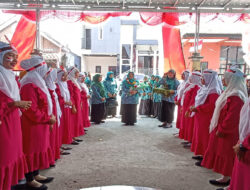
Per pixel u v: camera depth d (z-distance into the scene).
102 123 6.78
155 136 5.41
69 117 4.16
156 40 16.08
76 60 17.44
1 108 2.07
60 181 3.03
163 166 3.62
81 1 6.30
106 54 18.70
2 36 10.37
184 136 4.63
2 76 2.14
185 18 6.91
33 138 2.65
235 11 6.49
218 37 12.95
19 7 6.32
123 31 16.25
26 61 2.66
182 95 5.16
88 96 5.71
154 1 6.30
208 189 2.90
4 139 2.12
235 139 2.77
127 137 5.29
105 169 3.46
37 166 2.71
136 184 2.99
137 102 6.55
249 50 8.10
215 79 3.43
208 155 3.10
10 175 2.19
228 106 2.76
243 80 2.82
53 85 3.29
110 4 6.43
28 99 2.54
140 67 16.44
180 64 7.72
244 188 2.08
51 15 6.65
